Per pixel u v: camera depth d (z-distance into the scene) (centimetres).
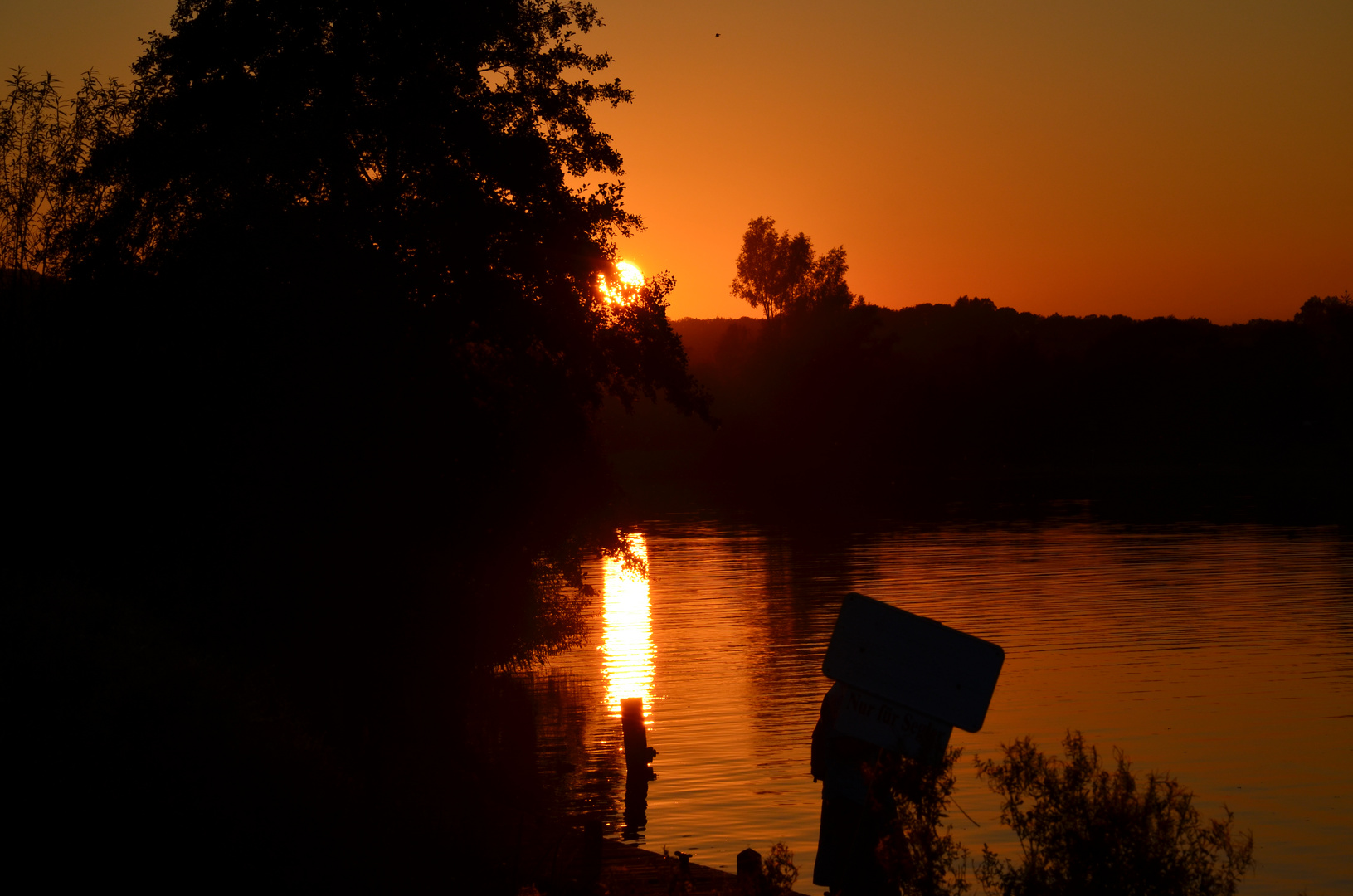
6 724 725
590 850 1059
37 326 1507
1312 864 1405
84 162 1611
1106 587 4031
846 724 541
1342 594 3697
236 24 2011
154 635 1068
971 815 1505
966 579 4394
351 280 1848
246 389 1723
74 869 629
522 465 2188
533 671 2909
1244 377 14062
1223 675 2539
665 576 4959
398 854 838
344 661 1831
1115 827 484
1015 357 14675
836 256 11888
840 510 8531
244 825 731
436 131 2103
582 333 2305
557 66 2448
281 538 1752
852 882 614
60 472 1466
